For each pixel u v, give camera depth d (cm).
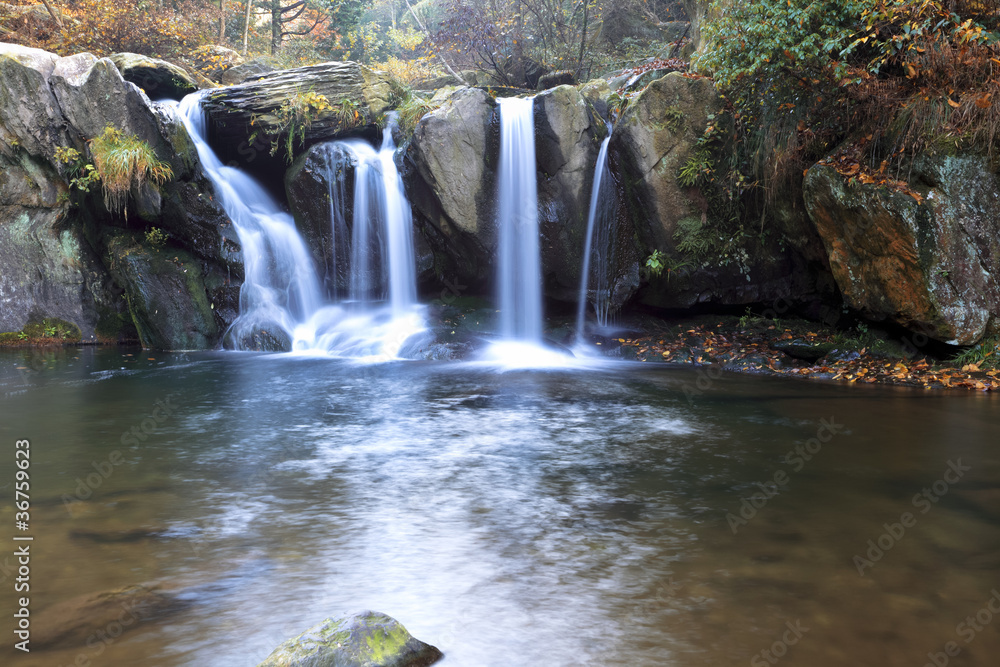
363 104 1379
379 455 589
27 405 796
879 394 856
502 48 2020
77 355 1235
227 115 1344
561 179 1216
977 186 899
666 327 1262
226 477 525
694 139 1167
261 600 327
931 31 891
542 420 723
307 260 1394
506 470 544
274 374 1030
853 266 996
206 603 324
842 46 951
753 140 1132
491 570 361
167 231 1377
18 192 1337
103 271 1434
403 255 1342
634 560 373
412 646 277
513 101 1241
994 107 854
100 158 1262
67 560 371
